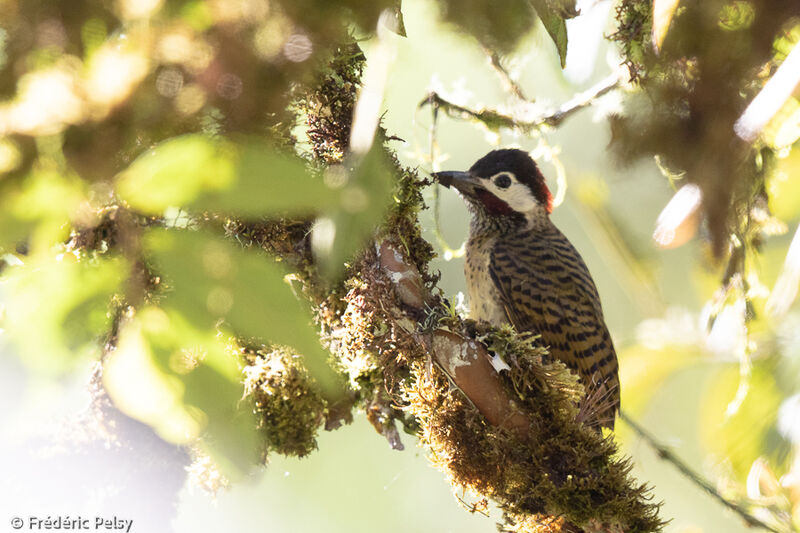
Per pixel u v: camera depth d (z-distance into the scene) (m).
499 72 8.05
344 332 6.30
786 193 8.59
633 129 6.40
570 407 6.26
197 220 3.18
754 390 8.32
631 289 9.91
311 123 6.27
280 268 2.88
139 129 2.73
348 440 13.62
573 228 14.86
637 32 7.50
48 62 2.72
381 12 3.08
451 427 6.39
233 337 2.93
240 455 2.90
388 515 13.40
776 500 8.12
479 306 10.55
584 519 5.91
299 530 12.98
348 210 2.61
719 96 5.99
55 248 3.01
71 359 2.73
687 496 12.24
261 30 2.82
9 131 2.66
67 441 4.69
